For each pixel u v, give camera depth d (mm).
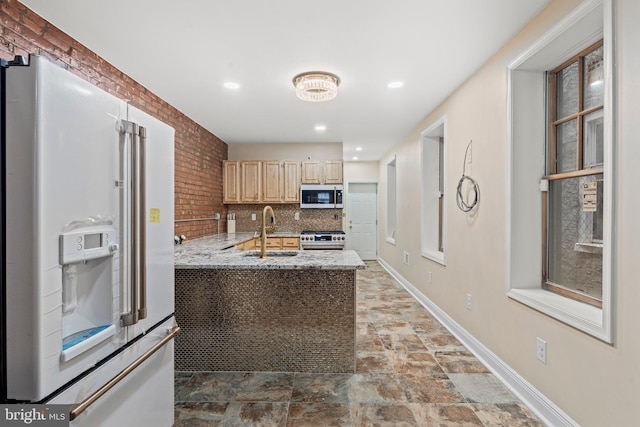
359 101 3381
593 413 1522
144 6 1800
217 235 4801
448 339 2988
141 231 1304
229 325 2414
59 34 2047
